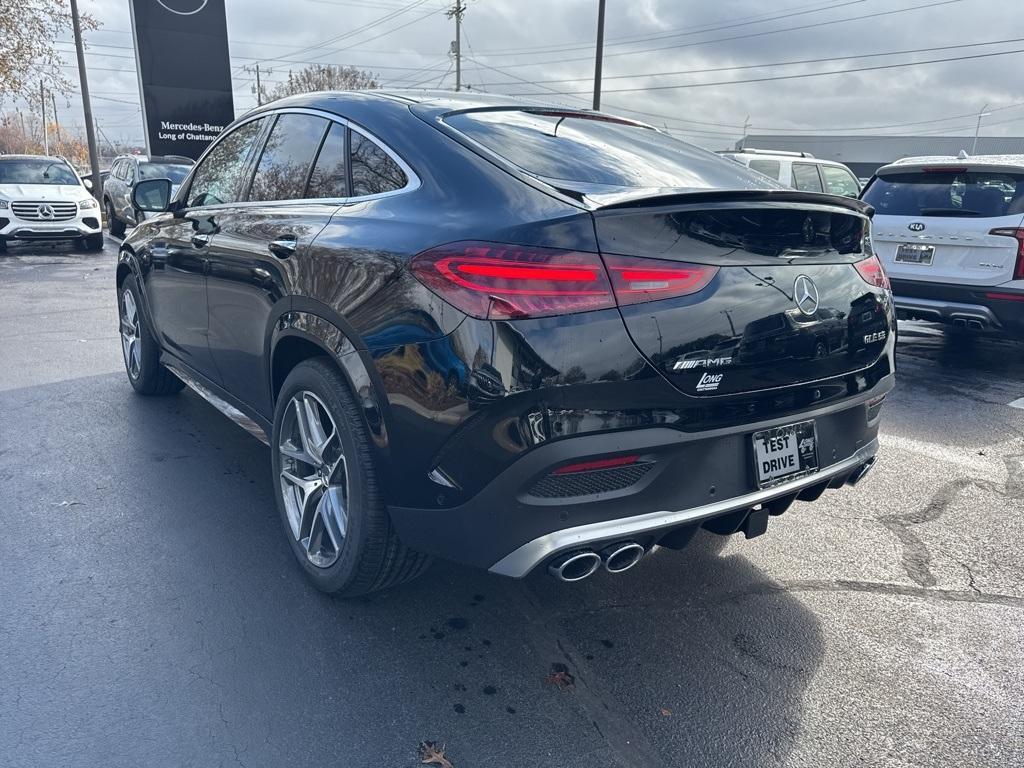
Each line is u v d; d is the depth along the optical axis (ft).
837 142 224.53
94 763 7.04
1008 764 7.50
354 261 8.58
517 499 7.34
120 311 17.89
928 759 7.54
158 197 15.08
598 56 83.35
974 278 21.42
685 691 8.40
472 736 7.61
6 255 44.52
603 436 7.31
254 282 10.76
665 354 7.41
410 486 8.00
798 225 8.51
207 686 8.13
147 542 11.00
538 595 10.17
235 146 13.14
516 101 11.00
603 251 7.21
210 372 13.39
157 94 76.48
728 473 8.17
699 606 10.05
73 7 84.28
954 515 13.06
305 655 8.71
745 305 7.89
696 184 9.22
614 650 9.07
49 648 8.61
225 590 9.89
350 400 8.81
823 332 8.64
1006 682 8.71
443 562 10.91
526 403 7.10
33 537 11.00
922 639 9.48
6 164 47.65
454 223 7.84
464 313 7.30
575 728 7.78
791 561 11.33
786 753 7.57
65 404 16.87
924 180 22.80
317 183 10.47
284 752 7.28
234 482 13.07
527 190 7.86
